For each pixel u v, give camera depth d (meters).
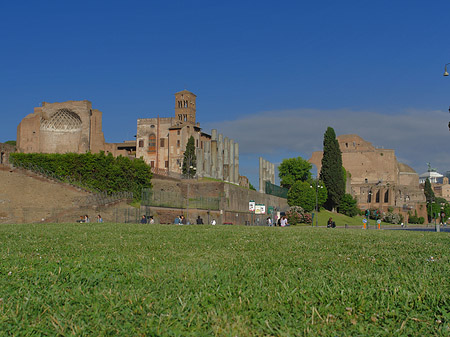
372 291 8.98
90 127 121.69
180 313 7.70
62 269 11.26
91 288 9.46
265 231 26.33
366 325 7.38
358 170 187.38
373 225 122.69
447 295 8.55
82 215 52.22
